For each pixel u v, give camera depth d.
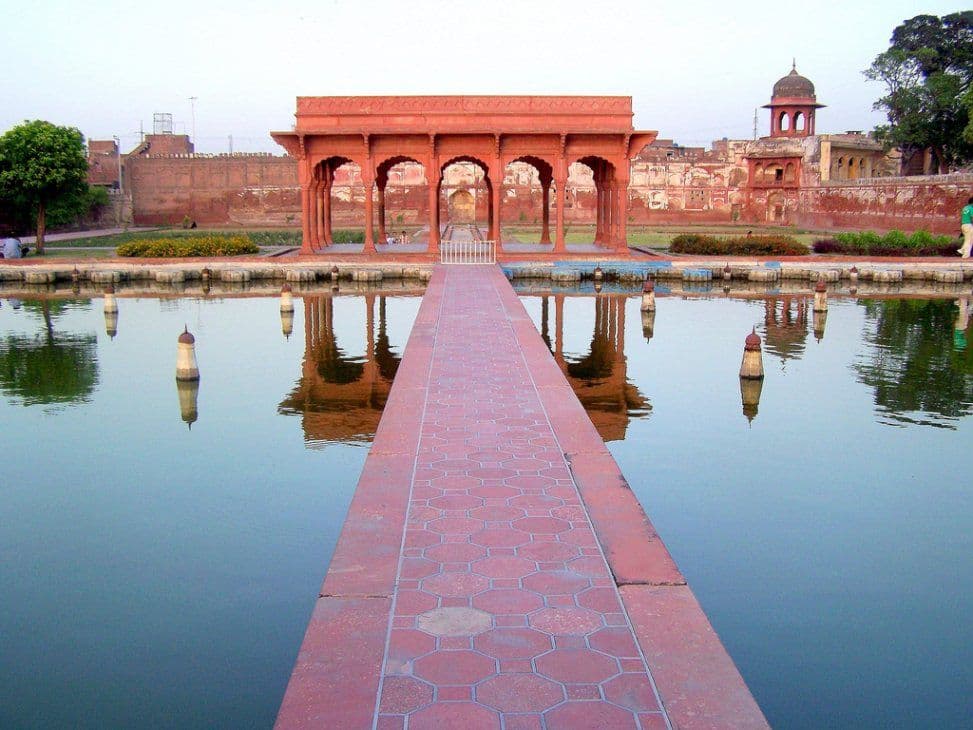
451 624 3.21
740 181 47.44
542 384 7.31
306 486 7.08
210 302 18.45
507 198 47.22
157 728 3.82
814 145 43.12
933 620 4.81
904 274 21.83
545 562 3.74
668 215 47.59
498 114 21.73
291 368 11.90
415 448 5.42
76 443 8.33
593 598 3.42
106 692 4.11
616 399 10.05
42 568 5.52
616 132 21.83
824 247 25.72
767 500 6.68
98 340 13.97
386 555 3.80
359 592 3.46
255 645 4.56
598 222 27.11
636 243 30.22
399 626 3.20
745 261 22.41
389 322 15.73
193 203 46.94
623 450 8.00
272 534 6.08
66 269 21.84
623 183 22.58
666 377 11.25
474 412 6.34
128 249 23.52
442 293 14.49
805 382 10.88
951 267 21.78
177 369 11.08
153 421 9.16
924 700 4.02
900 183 34.22
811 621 4.79
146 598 5.09
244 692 4.12
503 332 10.22
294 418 9.30
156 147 54.28
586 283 21.56
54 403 9.91
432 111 21.67
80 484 7.12
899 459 7.73
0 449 8.12
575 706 2.71
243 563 5.59
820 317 15.88
